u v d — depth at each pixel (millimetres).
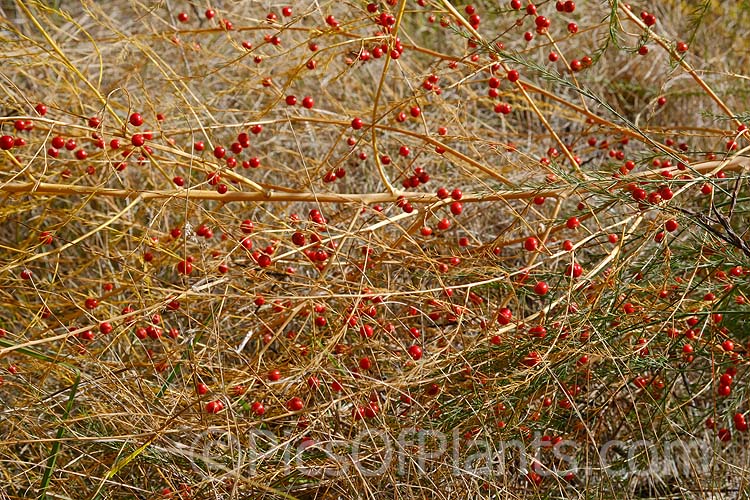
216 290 1092
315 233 956
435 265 987
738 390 961
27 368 1000
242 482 894
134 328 1004
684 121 1346
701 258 976
